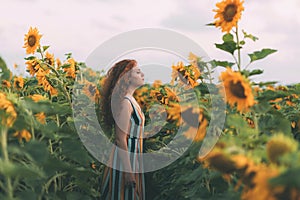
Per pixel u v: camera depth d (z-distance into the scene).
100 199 4.53
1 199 2.52
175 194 4.33
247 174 2.32
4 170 2.41
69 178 4.13
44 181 3.10
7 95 3.17
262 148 2.72
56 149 3.75
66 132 3.44
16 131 3.03
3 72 3.07
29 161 3.09
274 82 3.12
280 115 3.46
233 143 2.72
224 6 3.60
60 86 5.33
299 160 2.01
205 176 3.20
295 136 4.57
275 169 2.08
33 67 5.66
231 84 2.95
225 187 2.96
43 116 3.60
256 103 3.10
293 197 1.99
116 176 4.40
